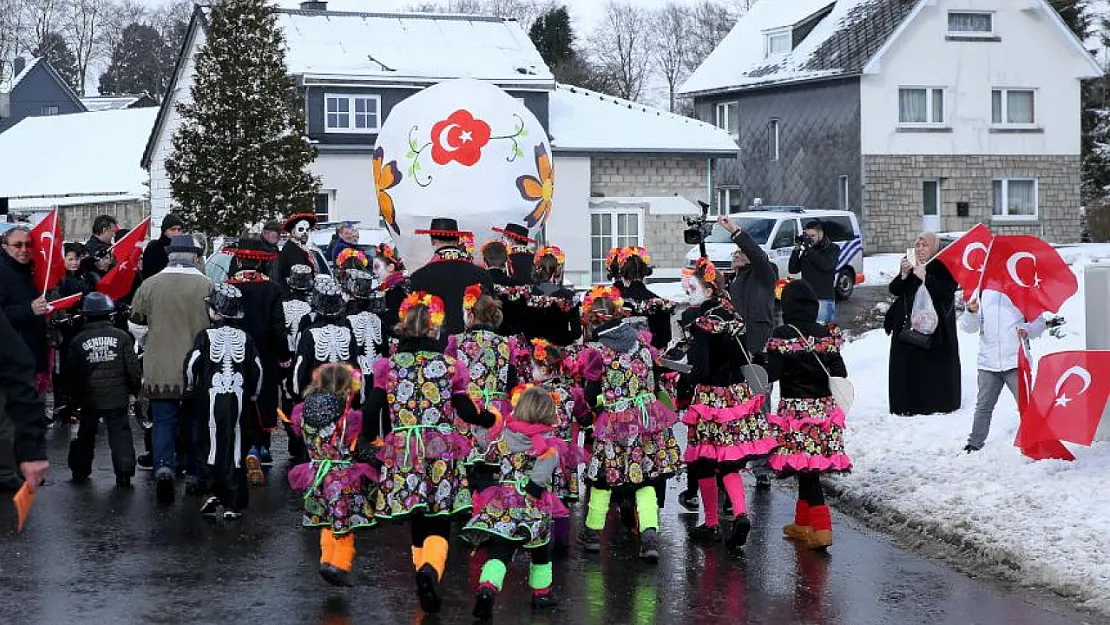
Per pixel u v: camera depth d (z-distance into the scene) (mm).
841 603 8055
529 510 7664
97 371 11594
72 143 51719
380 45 39000
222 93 28984
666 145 39438
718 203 52625
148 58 107438
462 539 9836
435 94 15844
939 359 13016
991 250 11133
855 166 45781
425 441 7840
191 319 11102
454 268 10344
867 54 45156
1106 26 61406
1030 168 47500
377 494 7977
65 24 103750
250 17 29359
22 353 5625
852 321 25469
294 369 10297
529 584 8453
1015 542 8867
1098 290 10727
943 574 8742
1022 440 10453
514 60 39562
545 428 7699
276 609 7941
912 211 46125
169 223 15320
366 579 8695
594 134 39312
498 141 15477
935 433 12234
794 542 9703
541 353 9453
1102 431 10852
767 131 49906
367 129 37344
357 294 10867
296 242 13773
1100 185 58125
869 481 11078
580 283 38656
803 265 16938
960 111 46562
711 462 9633
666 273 39500
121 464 11648
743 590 8375
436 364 7949
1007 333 11203
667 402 10109
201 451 10656
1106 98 60438
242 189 29078
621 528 10258
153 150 41625
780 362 9352
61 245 12453
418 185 15383
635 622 7668
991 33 46844
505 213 15336
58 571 8820
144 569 8883
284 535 9898
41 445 5668
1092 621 7633
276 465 12836
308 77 36344
